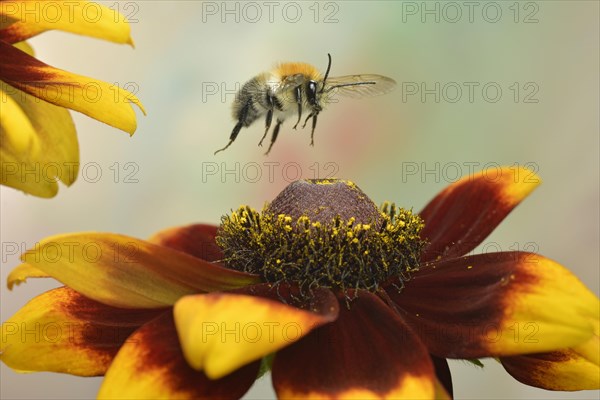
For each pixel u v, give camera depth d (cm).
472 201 23
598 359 20
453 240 23
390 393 19
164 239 23
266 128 25
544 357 21
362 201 22
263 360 20
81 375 21
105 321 21
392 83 26
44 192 21
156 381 20
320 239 21
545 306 19
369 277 21
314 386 19
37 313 21
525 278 20
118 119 21
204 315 19
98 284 20
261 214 22
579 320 19
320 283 21
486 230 22
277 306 19
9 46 21
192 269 20
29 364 21
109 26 20
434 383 19
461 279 21
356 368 20
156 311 21
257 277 21
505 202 23
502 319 20
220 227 22
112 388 20
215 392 20
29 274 21
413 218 22
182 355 20
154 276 20
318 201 21
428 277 21
